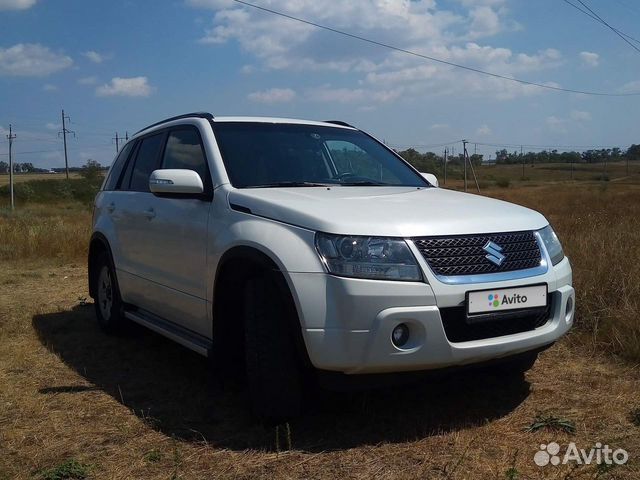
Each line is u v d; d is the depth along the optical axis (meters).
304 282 3.28
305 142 4.80
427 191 4.46
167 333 4.57
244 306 3.62
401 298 3.20
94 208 6.15
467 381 4.37
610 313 5.19
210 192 4.17
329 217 3.39
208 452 3.36
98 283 6.00
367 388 3.32
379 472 3.12
